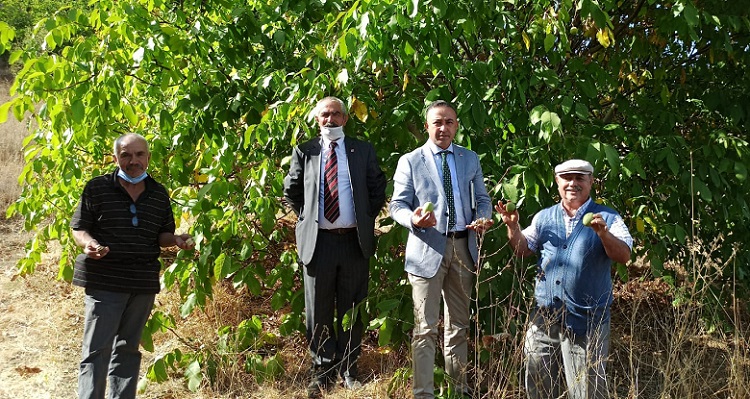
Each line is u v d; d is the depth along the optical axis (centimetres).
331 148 345
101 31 376
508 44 363
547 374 286
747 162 365
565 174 279
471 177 316
